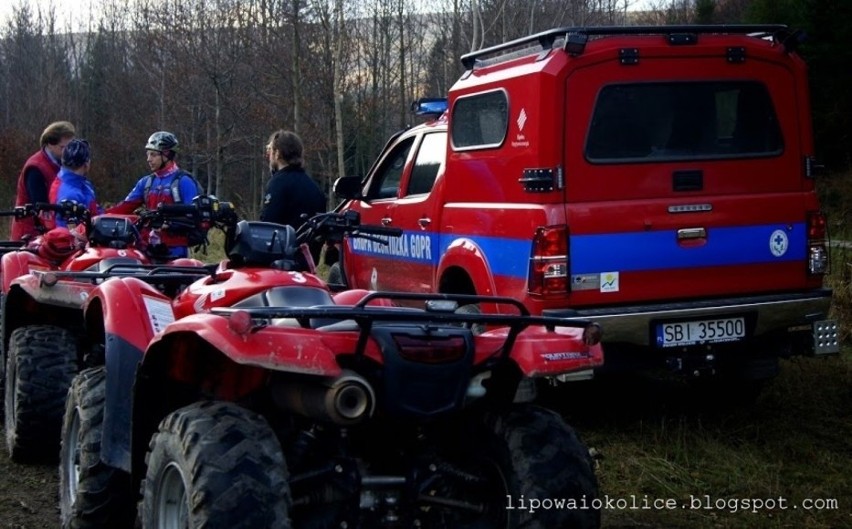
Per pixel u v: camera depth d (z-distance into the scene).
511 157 6.02
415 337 3.41
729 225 6.00
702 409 6.75
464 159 6.60
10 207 26.58
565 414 6.66
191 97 23.61
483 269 6.30
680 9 30.84
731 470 5.45
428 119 7.93
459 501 3.61
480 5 16.19
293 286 3.82
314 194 6.93
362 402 3.24
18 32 42.62
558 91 5.76
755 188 6.10
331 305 3.78
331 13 18.72
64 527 4.34
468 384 3.49
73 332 6.03
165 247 6.16
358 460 3.57
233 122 22.38
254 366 3.46
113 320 4.09
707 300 5.97
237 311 3.20
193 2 27.03
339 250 8.70
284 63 19.22
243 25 21.97
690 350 5.90
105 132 34.72
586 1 17.98
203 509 3.07
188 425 3.27
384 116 22.30
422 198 7.25
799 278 6.17
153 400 3.85
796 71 6.24
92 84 37.72
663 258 5.87
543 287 5.70
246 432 3.24
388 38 22.33
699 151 6.02
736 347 6.07
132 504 4.16
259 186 26.59
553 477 3.42
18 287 5.77
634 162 5.85
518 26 16.72
